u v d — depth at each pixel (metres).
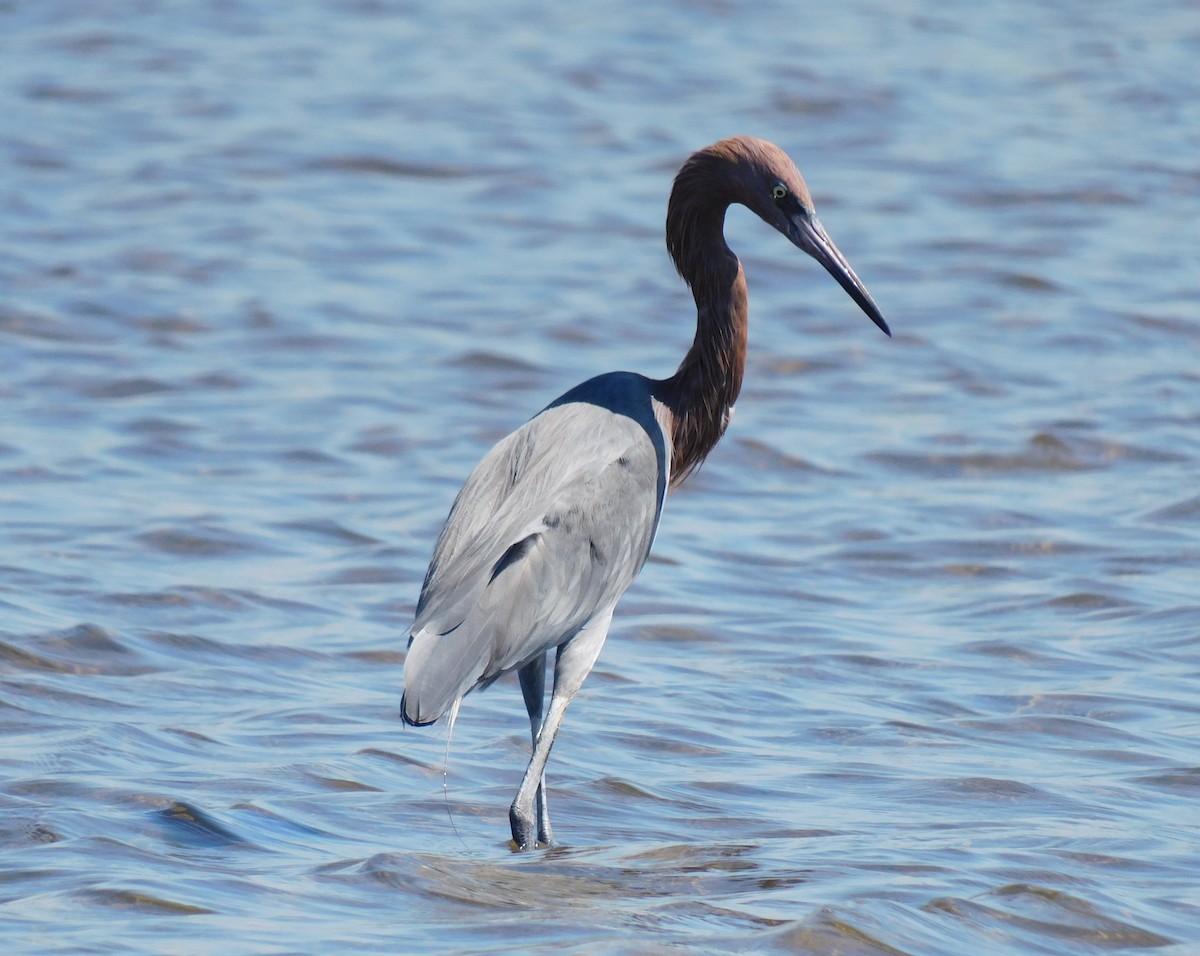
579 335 21.92
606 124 32.41
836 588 13.74
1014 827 8.69
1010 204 28.25
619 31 39.66
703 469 17.16
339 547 14.48
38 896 7.26
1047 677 11.50
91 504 15.35
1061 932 7.16
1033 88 35.66
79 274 23.59
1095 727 10.50
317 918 7.07
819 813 9.01
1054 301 23.58
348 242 25.75
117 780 9.02
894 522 15.48
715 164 10.01
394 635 12.28
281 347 21.11
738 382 10.07
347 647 11.98
